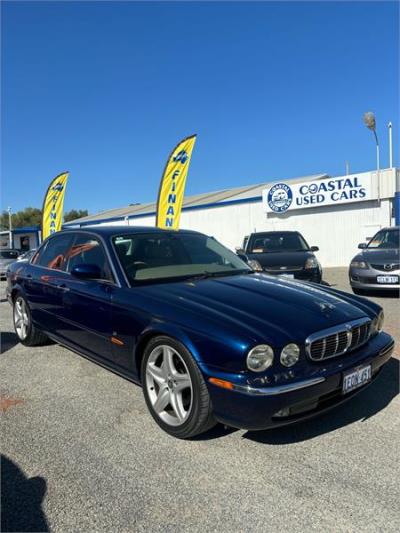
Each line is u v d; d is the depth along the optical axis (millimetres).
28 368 4652
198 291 3445
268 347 2680
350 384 2975
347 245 18391
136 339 3350
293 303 3258
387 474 2600
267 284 3771
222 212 23109
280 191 19953
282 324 2887
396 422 3254
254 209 21547
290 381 2721
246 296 3346
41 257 5332
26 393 3955
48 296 4723
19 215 74938
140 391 3949
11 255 18859
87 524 2221
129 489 2500
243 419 2662
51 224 18547
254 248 10359
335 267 18516
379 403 3582
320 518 2230
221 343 2736
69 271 4516
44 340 5473
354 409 3482
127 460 2803
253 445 2963
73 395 3885
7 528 2188
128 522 2230
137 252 4090
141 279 3744
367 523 2189
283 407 2650
